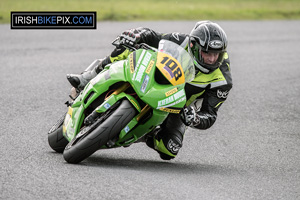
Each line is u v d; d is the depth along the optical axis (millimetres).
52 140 19016
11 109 25672
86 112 17688
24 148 19266
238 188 16453
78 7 64375
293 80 39844
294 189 16969
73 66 37500
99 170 16547
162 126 19594
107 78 16969
